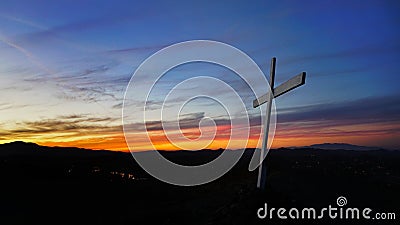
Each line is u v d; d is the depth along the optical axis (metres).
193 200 13.00
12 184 16.05
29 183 16.52
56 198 14.57
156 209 12.52
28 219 12.19
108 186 16.33
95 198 14.58
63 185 16.53
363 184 13.98
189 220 10.51
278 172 15.98
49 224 11.56
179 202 13.14
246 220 8.71
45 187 16.16
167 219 11.08
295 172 16.16
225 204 10.98
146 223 11.10
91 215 12.44
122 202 13.95
